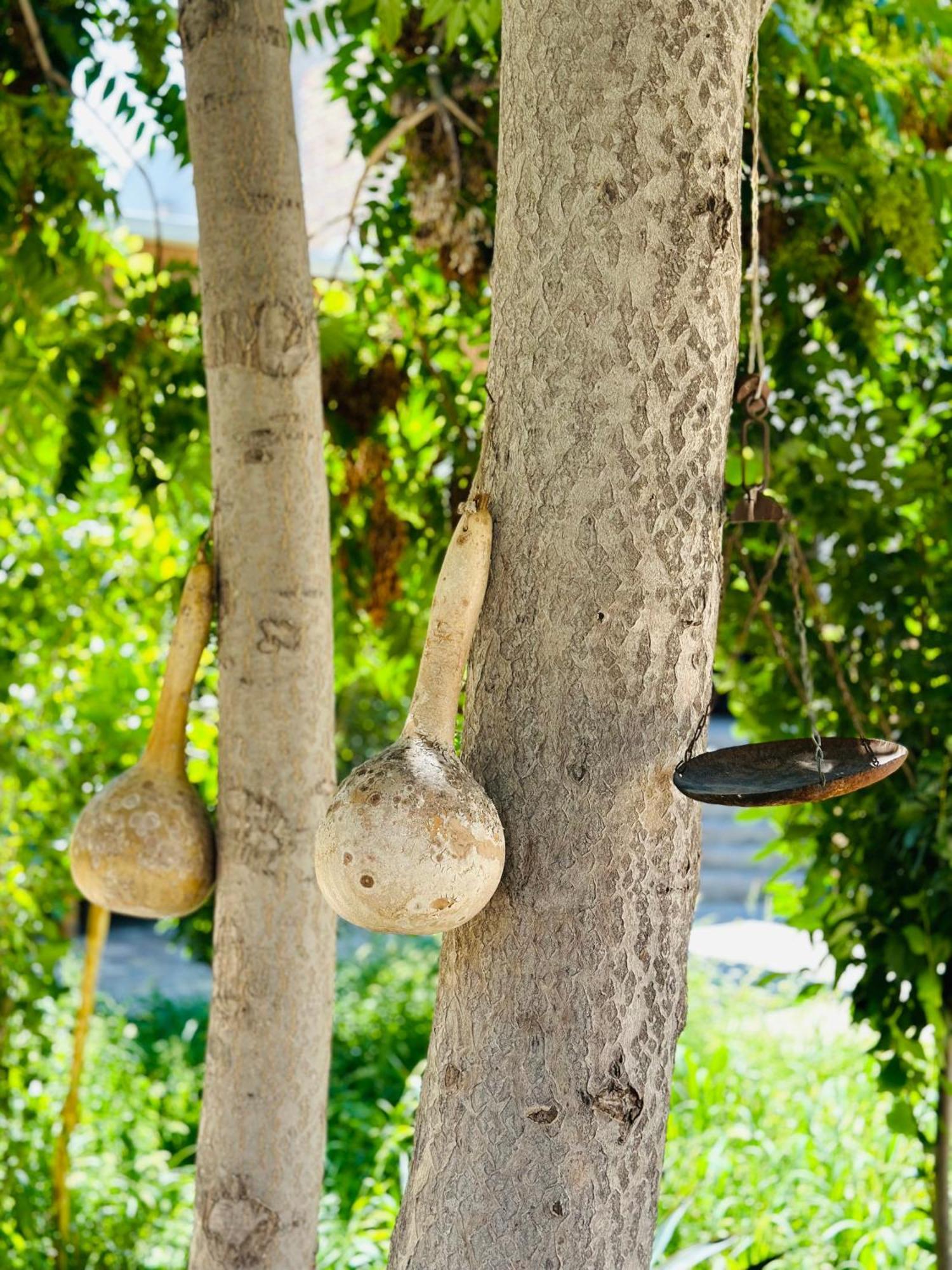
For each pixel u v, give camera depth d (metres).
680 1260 2.19
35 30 2.77
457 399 3.19
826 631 3.18
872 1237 3.23
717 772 1.37
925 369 2.92
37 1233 3.57
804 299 3.14
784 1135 4.02
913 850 2.70
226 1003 1.88
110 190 2.90
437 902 1.23
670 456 1.34
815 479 2.78
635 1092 1.34
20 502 3.60
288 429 1.90
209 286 1.92
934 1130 3.73
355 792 1.26
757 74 1.57
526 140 1.37
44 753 3.63
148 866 1.81
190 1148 4.29
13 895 3.54
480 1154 1.34
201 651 1.91
